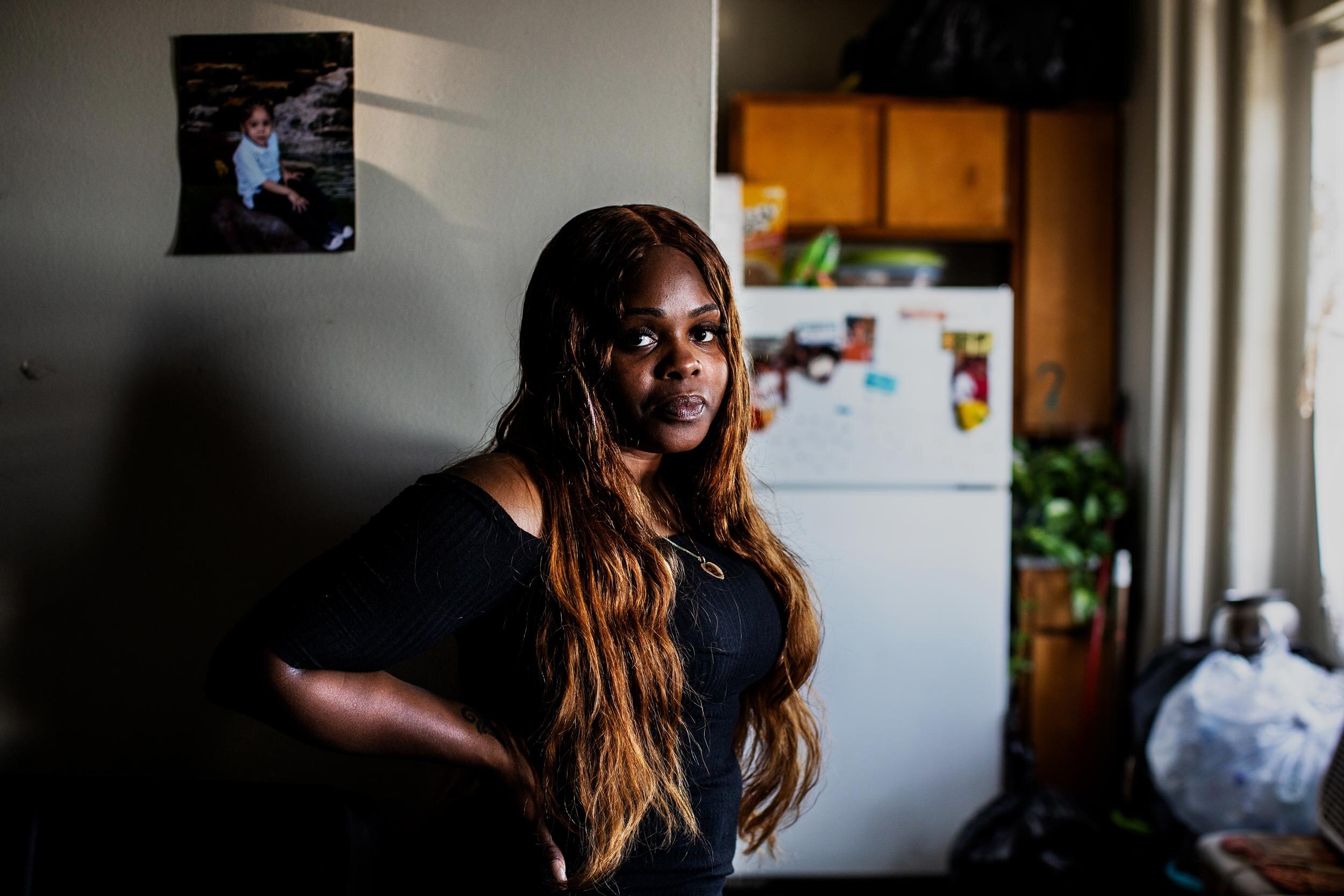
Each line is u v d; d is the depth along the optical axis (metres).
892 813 2.36
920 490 2.34
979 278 3.20
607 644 0.85
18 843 1.01
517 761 0.88
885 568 2.35
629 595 0.86
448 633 0.83
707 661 0.91
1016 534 2.69
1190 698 2.11
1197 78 2.46
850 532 2.35
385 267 1.28
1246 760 2.00
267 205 1.27
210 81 1.25
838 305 2.32
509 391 1.28
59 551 1.29
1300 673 2.05
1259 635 2.13
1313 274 2.34
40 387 1.28
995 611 2.35
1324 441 2.33
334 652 0.76
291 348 1.28
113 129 1.26
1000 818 2.20
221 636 1.30
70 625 1.30
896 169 2.90
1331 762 1.75
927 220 2.92
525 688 0.87
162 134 1.26
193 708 1.30
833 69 3.22
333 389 1.29
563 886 0.86
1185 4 2.51
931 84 2.82
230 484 1.29
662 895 0.91
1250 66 2.40
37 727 1.31
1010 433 2.40
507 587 0.85
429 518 0.80
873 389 2.33
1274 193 2.44
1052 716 2.65
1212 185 2.47
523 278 1.28
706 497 1.00
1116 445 2.90
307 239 1.27
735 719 1.00
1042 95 2.84
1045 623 2.64
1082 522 2.68
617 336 0.89
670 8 1.25
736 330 0.96
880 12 3.22
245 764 1.30
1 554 1.29
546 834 0.87
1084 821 2.19
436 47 1.26
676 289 0.89
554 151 1.26
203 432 1.28
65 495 1.29
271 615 0.76
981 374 2.32
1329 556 2.32
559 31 1.25
